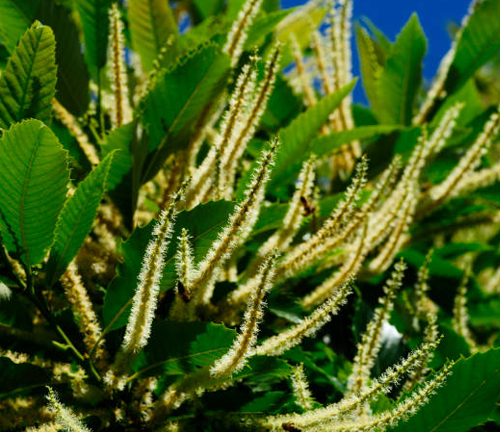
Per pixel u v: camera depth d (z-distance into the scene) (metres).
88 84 1.07
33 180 0.85
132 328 0.84
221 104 1.07
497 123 1.08
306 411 0.89
